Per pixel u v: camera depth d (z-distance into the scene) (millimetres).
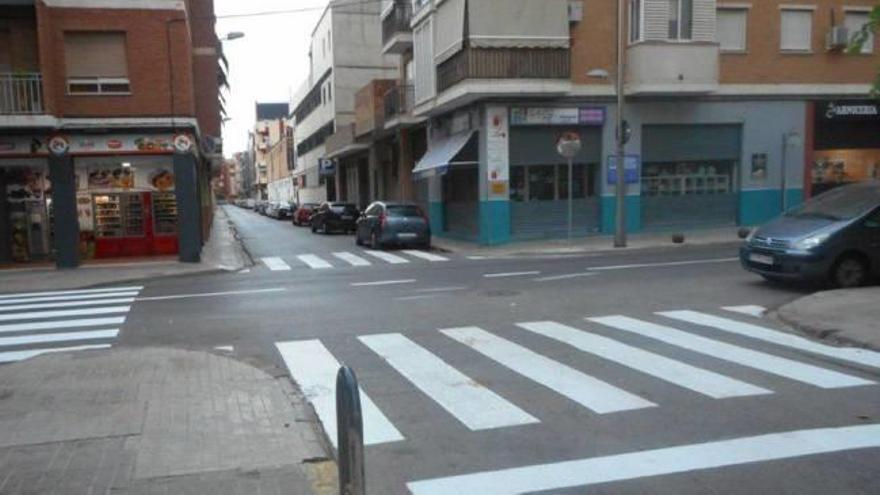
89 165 21578
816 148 25578
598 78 23266
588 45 23172
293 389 7270
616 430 5859
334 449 5684
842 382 7086
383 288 14406
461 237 26219
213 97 31391
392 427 6074
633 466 5105
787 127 24984
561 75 22453
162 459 5266
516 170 23328
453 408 6547
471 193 25484
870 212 12406
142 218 22188
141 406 6555
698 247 20703
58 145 20438
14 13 19906
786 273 12391
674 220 24531
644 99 23797
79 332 10781
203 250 26281
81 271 19297
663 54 22734
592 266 16734
